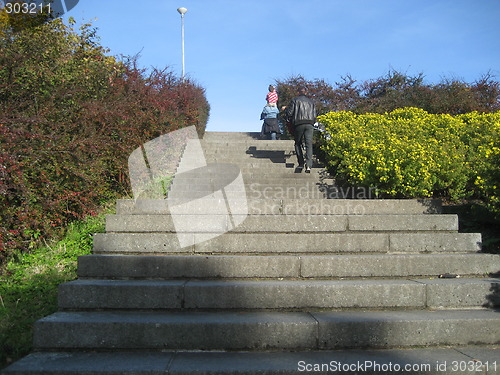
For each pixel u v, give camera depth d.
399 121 9.10
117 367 2.93
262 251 4.48
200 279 4.03
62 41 7.05
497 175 4.88
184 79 12.80
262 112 12.55
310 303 3.66
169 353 3.23
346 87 14.06
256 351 3.28
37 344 3.24
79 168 5.52
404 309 3.71
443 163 6.21
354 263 4.09
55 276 4.40
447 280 3.98
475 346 3.38
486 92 12.69
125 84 8.22
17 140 4.64
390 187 6.31
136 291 3.62
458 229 5.27
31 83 5.66
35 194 5.01
